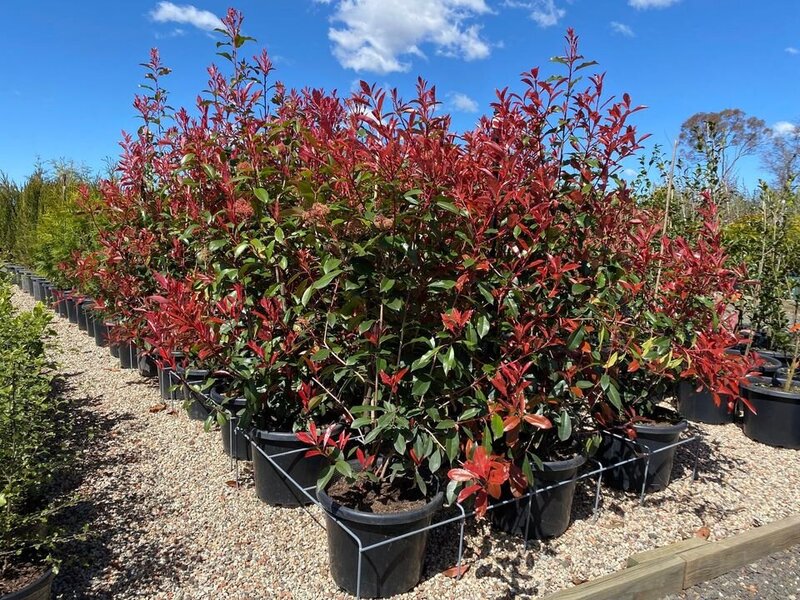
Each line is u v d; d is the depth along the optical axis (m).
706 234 3.44
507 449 2.62
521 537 2.78
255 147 3.02
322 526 2.84
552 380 2.69
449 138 2.68
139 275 4.52
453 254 2.39
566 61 2.77
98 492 3.12
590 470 3.46
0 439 2.36
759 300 5.20
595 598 2.29
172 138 4.32
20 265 13.23
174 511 2.96
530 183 2.66
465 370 2.41
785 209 5.22
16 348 2.76
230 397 3.09
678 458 3.95
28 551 2.36
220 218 2.99
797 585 2.58
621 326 3.02
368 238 2.32
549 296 2.50
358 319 2.40
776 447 4.23
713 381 3.03
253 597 2.30
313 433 2.29
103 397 4.83
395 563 2.26
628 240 3.69
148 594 2.30
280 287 2.86
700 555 2.56
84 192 5.53
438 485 2.49
